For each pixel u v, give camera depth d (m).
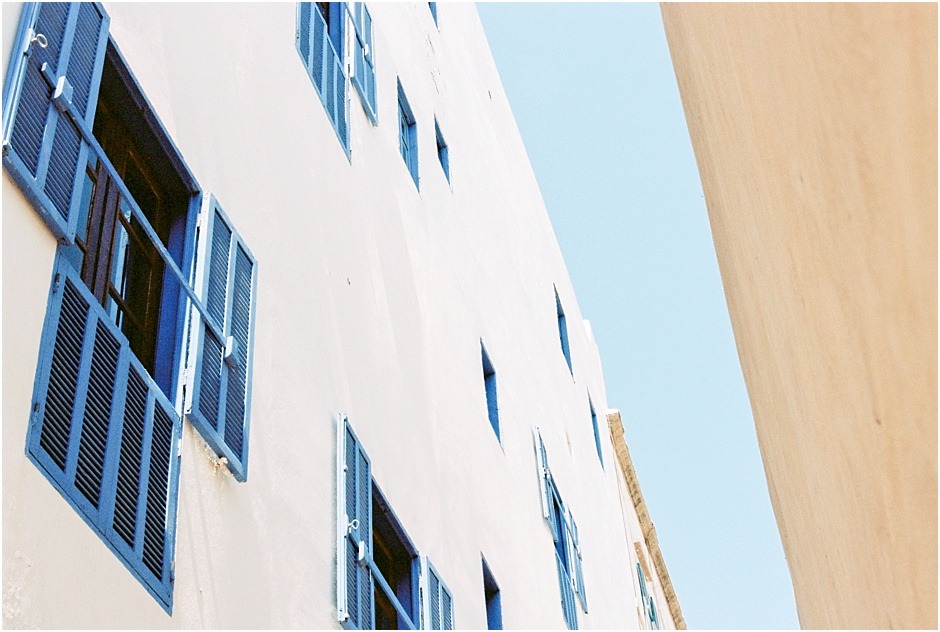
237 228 6.69
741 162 4.23
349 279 8.67
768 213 3.61
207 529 5.28
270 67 8.23
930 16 1.55
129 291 5.52
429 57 15.24
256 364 6.39
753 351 5.49
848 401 2.67
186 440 5.32
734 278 5.78
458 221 13.84
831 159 2.38
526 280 17.97
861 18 1.94
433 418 9.97
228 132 7.00
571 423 18.47
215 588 5.18
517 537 11.91
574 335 21.70
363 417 8.02
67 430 4.27
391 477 8.28
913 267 1.81
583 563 15.55
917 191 1.71
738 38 3.63
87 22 5.32
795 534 5.23
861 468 2.68
